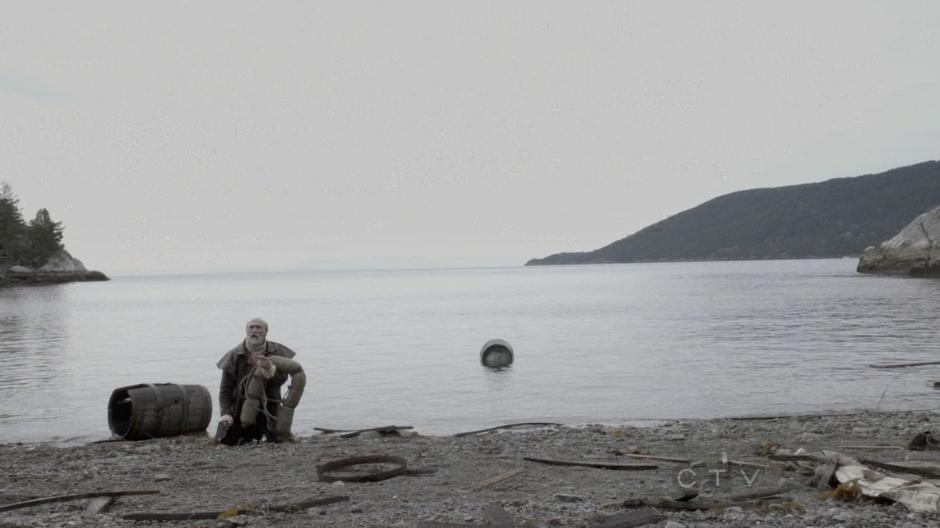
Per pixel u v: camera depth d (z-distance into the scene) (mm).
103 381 26125
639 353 32719
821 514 7199
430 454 11602
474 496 8633
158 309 83875
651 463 10391
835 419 16141
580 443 12734
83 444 14750
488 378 26031
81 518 7730
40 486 9531
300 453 11680
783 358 29938
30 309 83875
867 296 77125
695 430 14469
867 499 7863
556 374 26672
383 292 141000
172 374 28047
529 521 7133
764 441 12609
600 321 53969
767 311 59062
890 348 32969
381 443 12984
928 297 73062
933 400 20047
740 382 23781
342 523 7379
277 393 13023
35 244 185875
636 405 19938
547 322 54312
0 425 17938
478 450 12039
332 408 20188
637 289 118125
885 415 16766
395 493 8828
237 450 12047
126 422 15344
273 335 46531
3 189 170750
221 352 36625
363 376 26891
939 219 134250
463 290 141625
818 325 45594
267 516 7691
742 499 8039
